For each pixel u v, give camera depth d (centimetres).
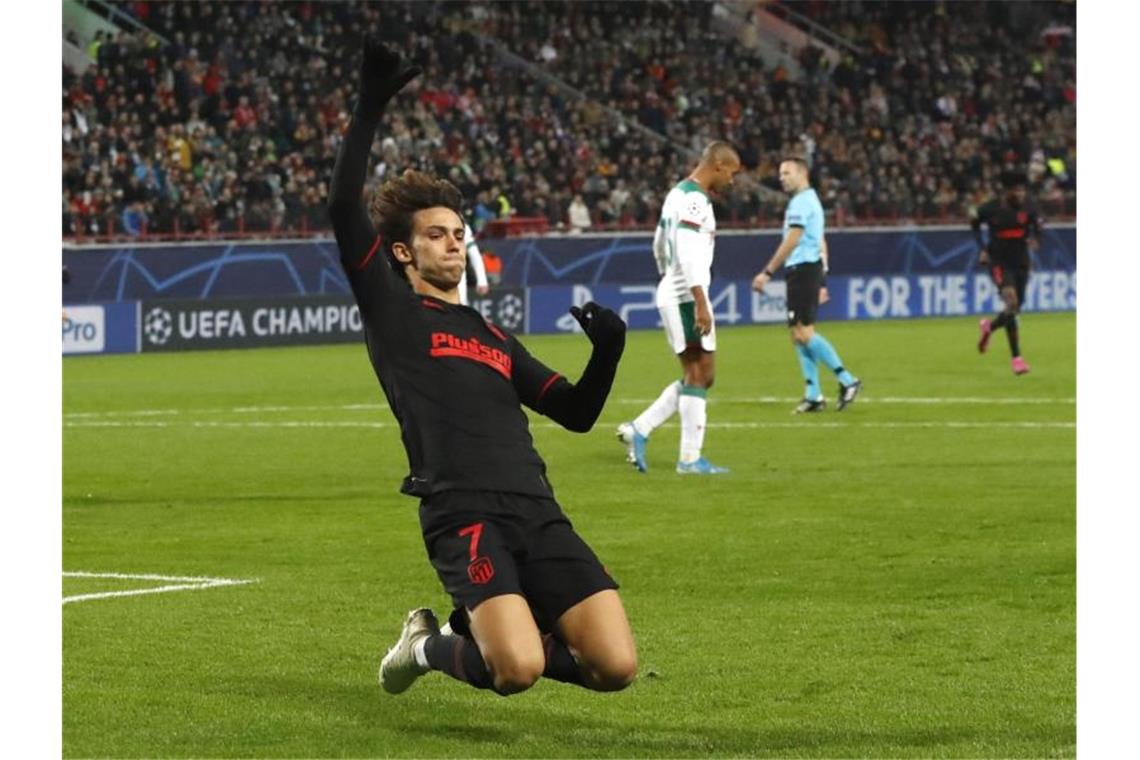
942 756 917
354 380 3475
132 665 1133
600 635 872
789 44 6925
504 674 849
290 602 1345
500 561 870
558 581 884
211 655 1162
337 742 953
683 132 6106
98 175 4653
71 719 999
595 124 5912
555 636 895
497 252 4756
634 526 1695
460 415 893
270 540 1639
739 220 5425
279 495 1938
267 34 5544
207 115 5172
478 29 6131
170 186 4831
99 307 4212
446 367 899
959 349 4144
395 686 984
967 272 5512
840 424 2605
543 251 4825
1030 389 3175
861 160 6266
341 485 2016
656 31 6425
